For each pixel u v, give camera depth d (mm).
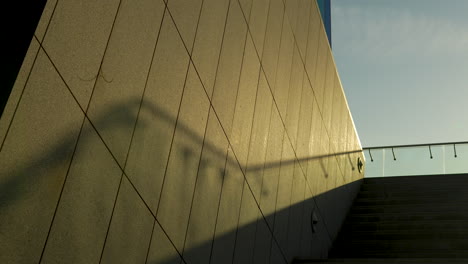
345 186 14500
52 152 3889
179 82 5828
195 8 6316
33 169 3707
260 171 8250
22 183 3611
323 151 12430
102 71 4504
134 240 4840
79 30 4234
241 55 7723
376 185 16344
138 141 4984
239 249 7203
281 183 9234
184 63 5969
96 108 4410
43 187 3787
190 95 6070
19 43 3648
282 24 9875
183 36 5980
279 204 9062
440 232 11539
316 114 11906
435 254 10695
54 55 3947
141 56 5105
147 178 5105
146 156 5105
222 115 6941
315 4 12648
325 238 11789
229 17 7359
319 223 11461
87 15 4340
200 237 6117
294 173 10039
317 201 11523
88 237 4230
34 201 3703
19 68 3572
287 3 10297
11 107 3539
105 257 4426
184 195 5805
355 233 12617
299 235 10008
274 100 9102
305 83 11133
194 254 5941
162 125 5414
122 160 4719
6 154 3500
